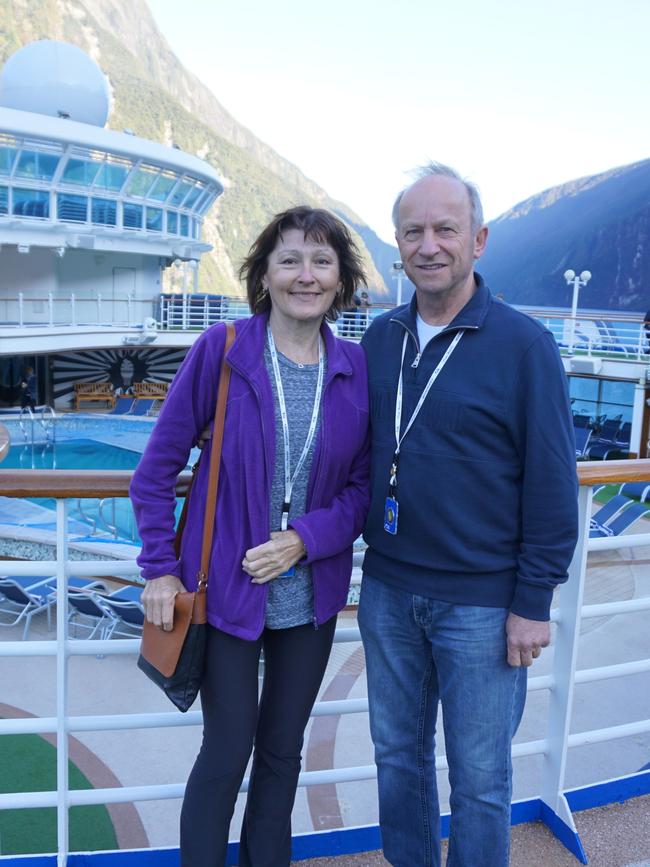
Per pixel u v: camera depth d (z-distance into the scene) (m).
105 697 5.80
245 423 1.72
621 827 2.41
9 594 7.05
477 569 1.76
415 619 1.87
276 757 1.89
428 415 1.76
